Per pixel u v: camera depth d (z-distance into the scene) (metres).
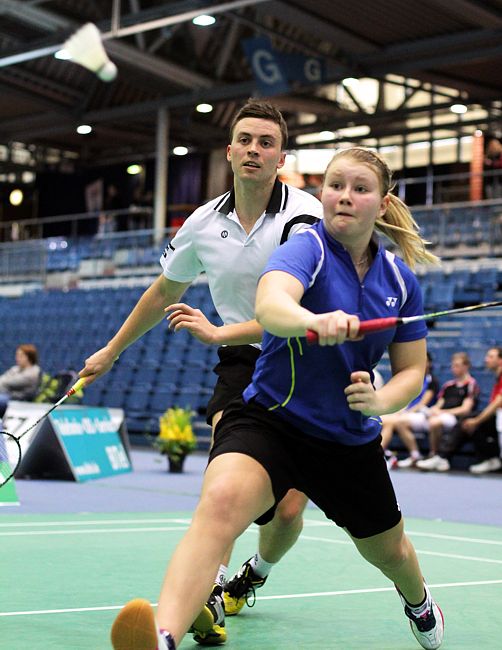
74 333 24.98
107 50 25.86
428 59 24.36
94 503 10.59
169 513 9.87
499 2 21.16
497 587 6.04
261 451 3.58
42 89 30.59
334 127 31.83
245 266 4.62
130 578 6.05
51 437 13.05
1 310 28.16
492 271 20.61
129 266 28.94
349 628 4.79
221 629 4.42
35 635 4.46
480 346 18.06
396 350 3.90
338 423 3.71
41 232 36.91
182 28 27.72
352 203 3.58
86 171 36.75
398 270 3.81
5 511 9.66
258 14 26.67
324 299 3.65
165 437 14.66
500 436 14.98
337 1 21.66
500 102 29.30
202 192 34.53
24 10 24.03
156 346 22.14
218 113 33.88
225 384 4.78
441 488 12.95
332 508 3.88
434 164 32.06
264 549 4.95
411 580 4.17
